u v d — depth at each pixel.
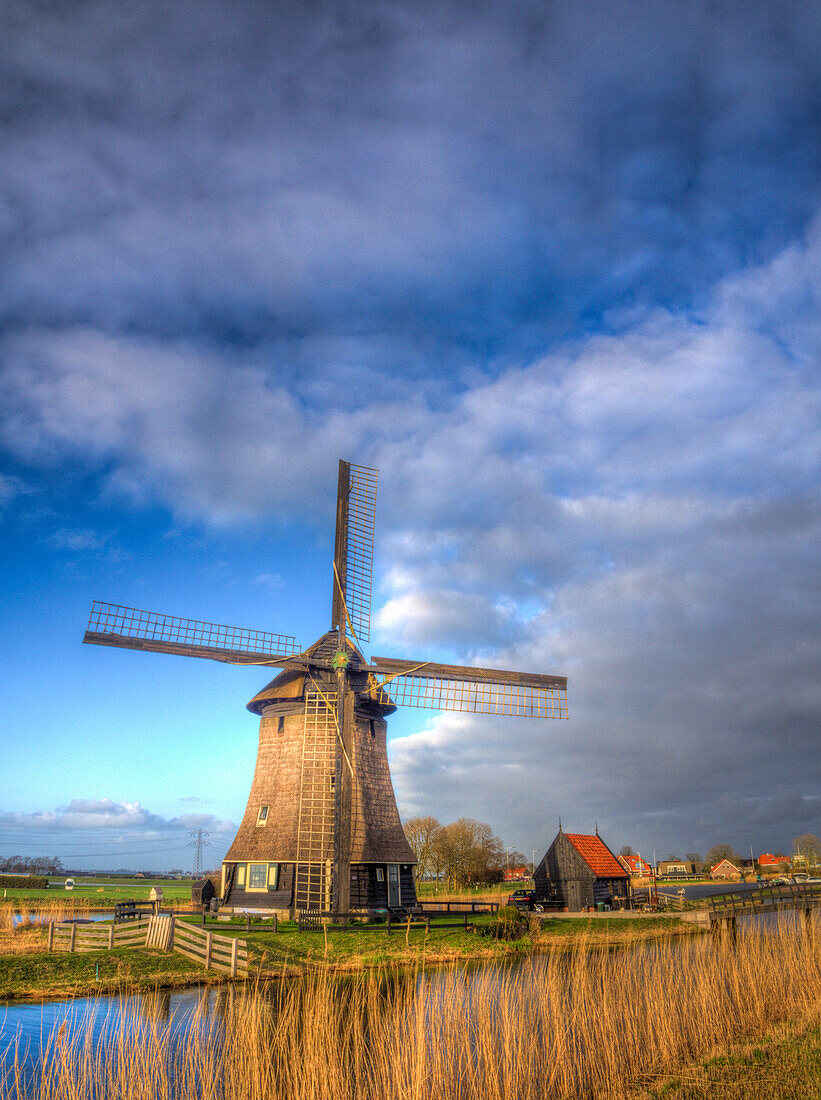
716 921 32.12
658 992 14.52
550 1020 13.26
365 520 36.91
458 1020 12.63
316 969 22.12
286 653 33.97
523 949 26.62
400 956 24.22
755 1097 10.16
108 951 22.77
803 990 16.27
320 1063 10.80
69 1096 10.10
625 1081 11.23
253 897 32.12
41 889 74.94
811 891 35.88
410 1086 10.52
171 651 30.88
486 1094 10.69
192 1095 10.45
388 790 35.12
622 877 46.31
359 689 33.81
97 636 29.36
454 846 84.88
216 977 20.25
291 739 34.09
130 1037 13.34
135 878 150.00
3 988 18.42
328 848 31.62
